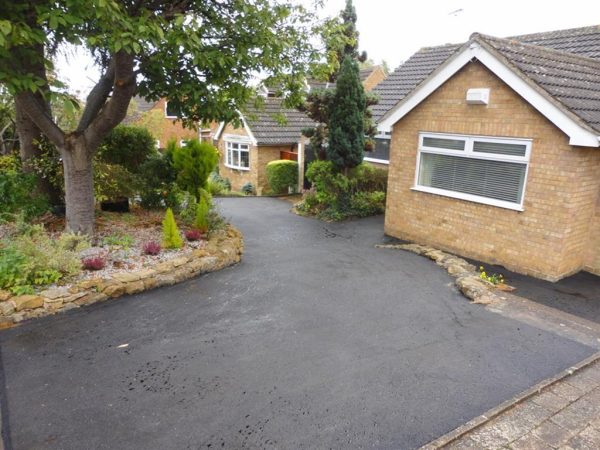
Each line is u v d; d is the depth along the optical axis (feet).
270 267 26.27
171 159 36.06
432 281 24.16
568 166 22.45
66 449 11.43
